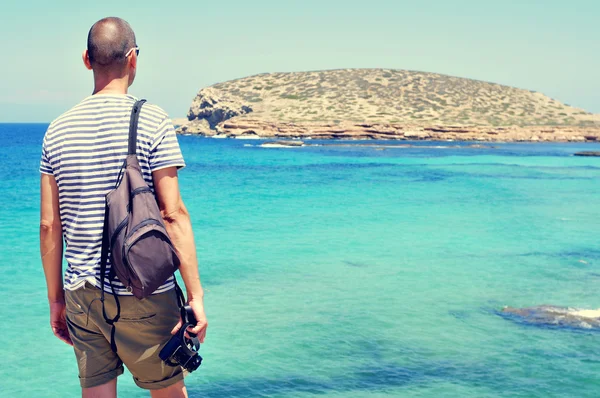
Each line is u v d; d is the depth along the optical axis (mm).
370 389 5859
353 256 12117
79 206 2600
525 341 7238
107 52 2730
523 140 95938
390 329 7629
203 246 13031
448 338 7328
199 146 75500
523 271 10922
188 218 2721
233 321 7898
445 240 14016
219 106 114500
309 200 22141
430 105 118500
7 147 76875
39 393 5766
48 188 2676
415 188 26766
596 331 7641
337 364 6484
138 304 2617
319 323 7832
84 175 2592
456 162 47312
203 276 10359
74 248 2637
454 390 5832
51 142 2635
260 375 6164
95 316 2680
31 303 8594
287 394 5723
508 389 5855
